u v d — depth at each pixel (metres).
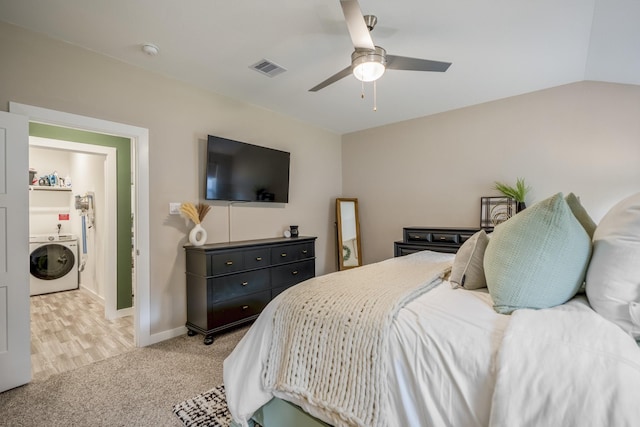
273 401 1.46
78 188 4.81
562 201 1.18
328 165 4.82
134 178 2.71
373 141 4.69
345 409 1.15
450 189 3.94
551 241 1.16
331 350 1.26
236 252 2.96
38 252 4.51
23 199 2.06
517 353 0.90
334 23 2.11
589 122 3.06
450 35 2.25
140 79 2.70
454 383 0.96
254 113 3.69
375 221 4.68
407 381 1.06
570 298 1.22
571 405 0.76
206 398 1.92
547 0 1.86
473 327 1.07
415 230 3.78
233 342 2.77
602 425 0.71
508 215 3.45
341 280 1.70
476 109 3.72
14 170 2.03
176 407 1.83
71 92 2.33
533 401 0.80
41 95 2.19
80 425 1.68
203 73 2.85
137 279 2.68
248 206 3.62
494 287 1.25
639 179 2.87
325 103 3.66
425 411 0.99
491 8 1.95
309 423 1.31
